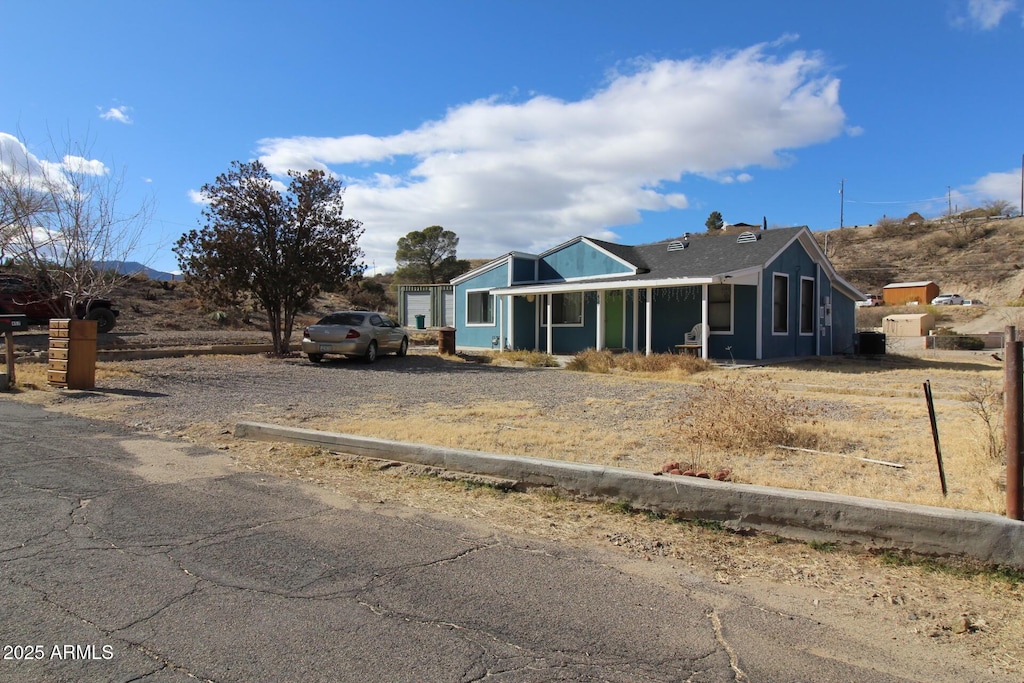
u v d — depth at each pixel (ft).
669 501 17.22
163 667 9.71
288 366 54.95
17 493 18.08
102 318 73.82
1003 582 13.23
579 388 42.22
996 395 23.31
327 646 10.44
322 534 15.62
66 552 14.03
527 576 13.48
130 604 11.71
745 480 18.99
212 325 104.32
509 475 19.81
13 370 38.17
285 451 23.91
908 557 14.40
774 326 64.23
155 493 18.53
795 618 11.89
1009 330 13.98
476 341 84.79
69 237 54.44
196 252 58.49
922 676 10.00
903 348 96.78
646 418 30.45
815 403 35.68
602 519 17.20
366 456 23.04
